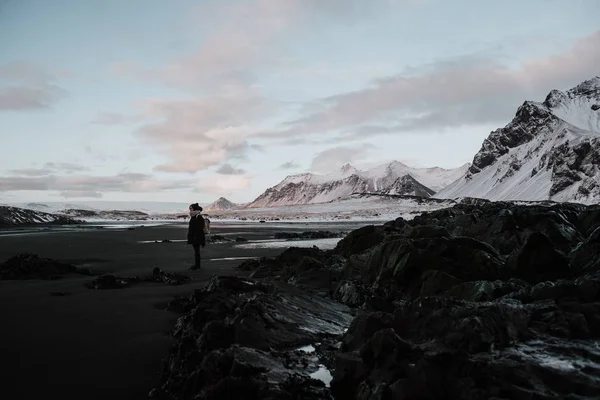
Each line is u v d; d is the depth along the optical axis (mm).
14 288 12273
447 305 5906
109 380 5742
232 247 27594
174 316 9086
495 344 4910
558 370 4238
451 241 11016
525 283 8625
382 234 16766
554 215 14055
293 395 4707
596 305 5707
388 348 4832
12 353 6727
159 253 23562
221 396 4664
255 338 6477
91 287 12359
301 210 168250
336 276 12930
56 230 53438
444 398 4172
